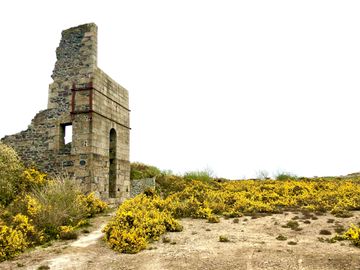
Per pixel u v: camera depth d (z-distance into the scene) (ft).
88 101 59.31
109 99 66.03
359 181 76.38
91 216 47.70
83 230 38.52
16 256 29.14
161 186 79.05
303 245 28.55
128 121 74.79
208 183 78.59
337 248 27.09
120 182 68.23
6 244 28.96
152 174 86.99
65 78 62.08
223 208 47.78
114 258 27.99
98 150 59.98
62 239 34.94
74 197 43.75
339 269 22.20
